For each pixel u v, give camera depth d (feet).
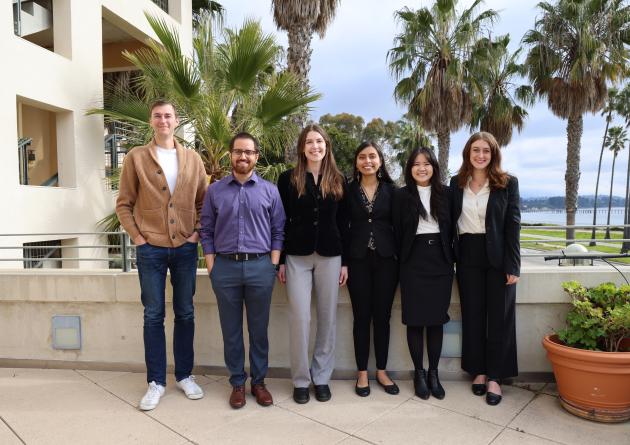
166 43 21.18
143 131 22.21
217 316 10.61
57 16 23.82
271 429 7.89
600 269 10.12
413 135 95.96
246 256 8.54
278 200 8.97
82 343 11.02
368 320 9.43
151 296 8.84
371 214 9.21
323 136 8.89
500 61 47.32
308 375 9.09
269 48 20.47
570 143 49.44
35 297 10.95
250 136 8.74
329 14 31.37
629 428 7.91
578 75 42.91
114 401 9.08
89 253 24.67
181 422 8.16
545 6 44.68
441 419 8.27
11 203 19.58
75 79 24.00
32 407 8.80
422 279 9.04
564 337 8.64
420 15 44.29
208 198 8.90
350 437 7.61
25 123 28.30
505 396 9.32
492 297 9.11
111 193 26.73
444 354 10.23
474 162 8.96
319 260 8.94
